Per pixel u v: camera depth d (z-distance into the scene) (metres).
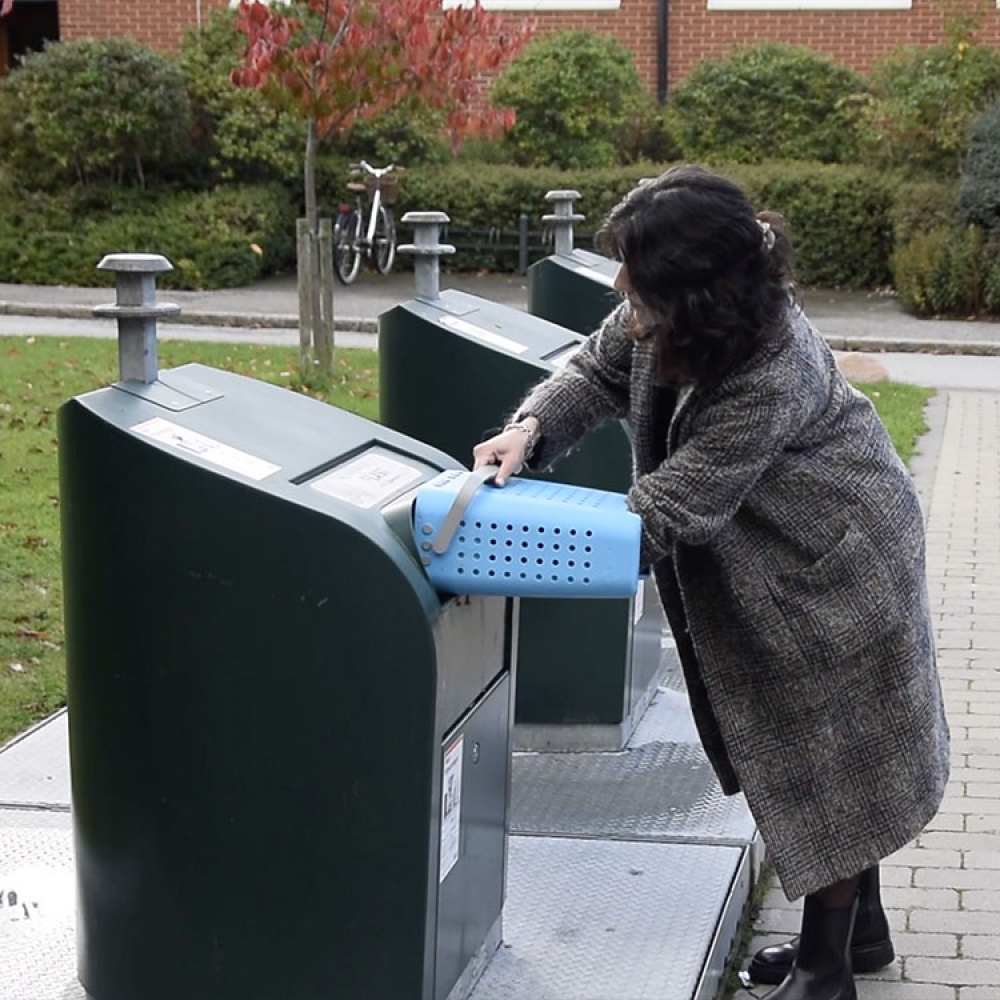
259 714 2.55
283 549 2.49
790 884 2.81
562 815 3.87
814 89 19.06
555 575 2.52
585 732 4.34
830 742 2.81
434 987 2.69
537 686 4.32
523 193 18.61
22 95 18.09
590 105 19.33
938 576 6.66
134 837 2.67
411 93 10.84
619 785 4.09
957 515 7.75
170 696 2.59
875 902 3.36
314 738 2.54
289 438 2.75
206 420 2.69
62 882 3.39
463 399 4.12
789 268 2.61
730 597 2.77
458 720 2.69
